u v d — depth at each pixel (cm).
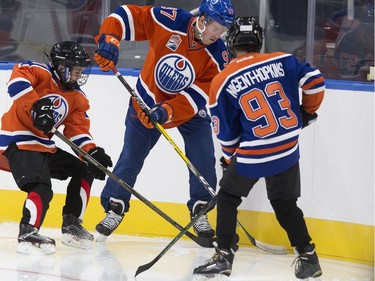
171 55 1054
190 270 986
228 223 905
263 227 1142
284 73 887
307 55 1209
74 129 1049
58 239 1143
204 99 1057
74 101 1030
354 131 1081
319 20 1195
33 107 963
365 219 1077
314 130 1103
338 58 1186
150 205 1018
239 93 877
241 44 904
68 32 1312
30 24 1322
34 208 998
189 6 1280
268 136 874
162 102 1043
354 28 1171
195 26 1041
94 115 1223
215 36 1018
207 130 1109
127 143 1104
